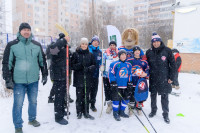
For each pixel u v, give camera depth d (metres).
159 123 3.20
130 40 3.83
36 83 2.89
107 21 33.00
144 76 3.45
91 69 3.20
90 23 25.94
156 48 3.27
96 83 3.75
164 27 24.20
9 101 4.21
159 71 3.27
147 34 24.22
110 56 3.76
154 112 3.51
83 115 3.52
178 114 3.60
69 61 3.23
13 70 2.57
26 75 2.64
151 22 28.95
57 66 2.98
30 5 42.34
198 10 8.31
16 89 2.62
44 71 2.98
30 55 2.67
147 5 47.06
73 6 50.62
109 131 2.88
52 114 3.52
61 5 47.78
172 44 9.73
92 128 2.97
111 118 3.42
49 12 46.44
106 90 3.79
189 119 3.39
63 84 3.05
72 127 2.98
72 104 4.19
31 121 3.00
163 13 42.03
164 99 3.31
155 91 3.38
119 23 35.19
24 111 3.58
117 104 3.36
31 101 2.89
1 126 2.94
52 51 2.82
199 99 4.69
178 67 5.77
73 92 5.31
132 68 3.56
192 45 8.74
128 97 3.41
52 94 4.17
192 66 8.91
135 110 3.86
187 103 4.37
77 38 33.25
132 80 3.60
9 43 2.52
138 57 3.56
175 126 3.08
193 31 8.62
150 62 3.38
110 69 3.35
